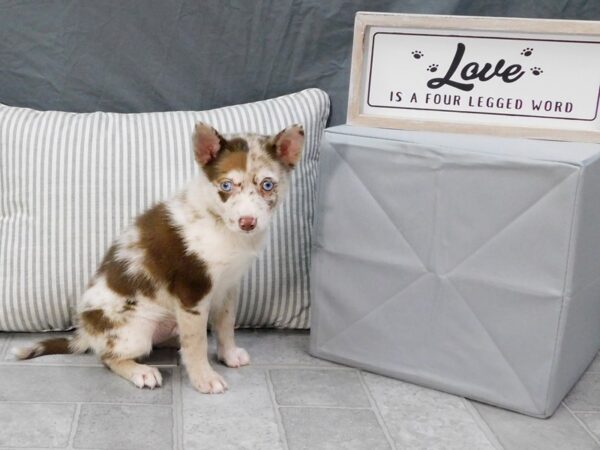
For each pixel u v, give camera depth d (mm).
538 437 1536
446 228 1602
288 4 1979
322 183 1735
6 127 1867
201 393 1642
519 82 1669
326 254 1768
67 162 1843
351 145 1671
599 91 1629
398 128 1736
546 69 1649
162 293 1656
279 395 1651
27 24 1953
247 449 1441
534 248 1525
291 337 1962
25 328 1888
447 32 1682
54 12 1948
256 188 1542
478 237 1573
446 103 1719
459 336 1646
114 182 1850
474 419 1595
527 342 1576
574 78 1639
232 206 1522
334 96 2070
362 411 1603
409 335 1704
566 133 1649
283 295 1948
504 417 1612
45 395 1597
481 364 1638
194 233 1600
